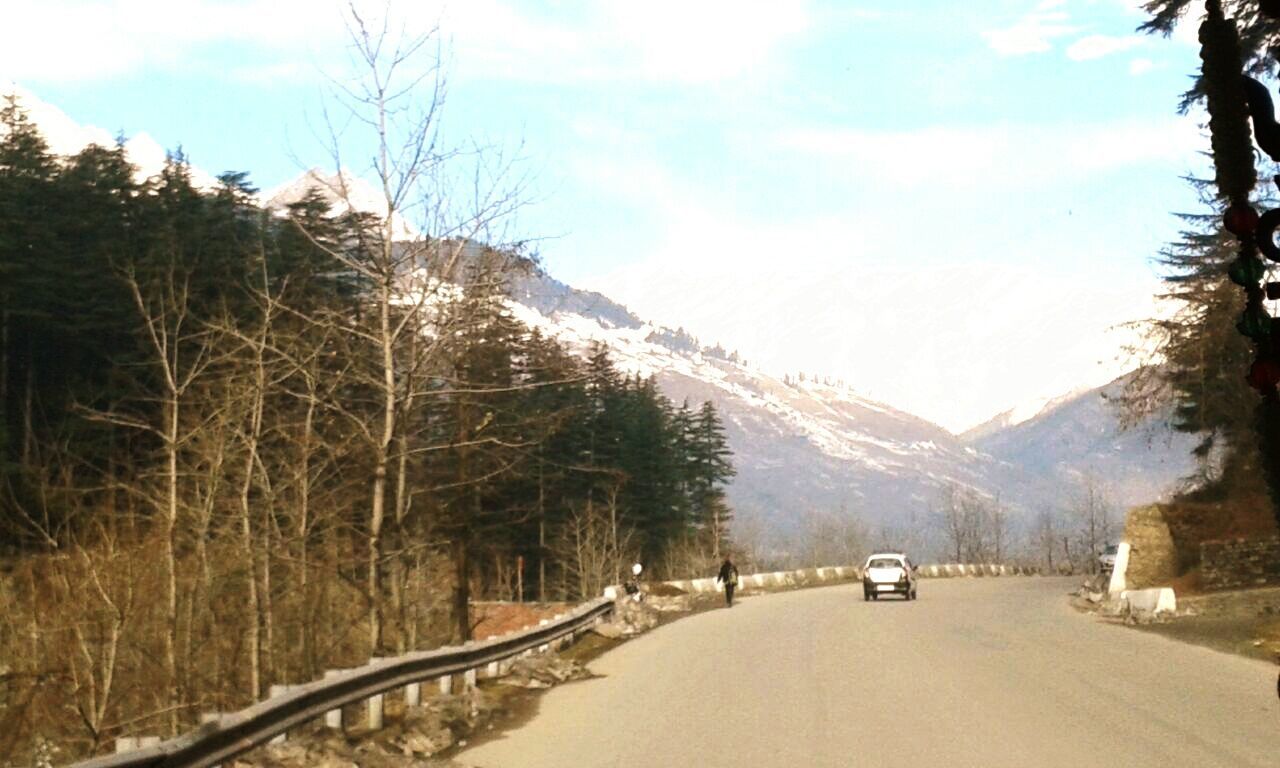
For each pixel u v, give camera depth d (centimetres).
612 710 1792
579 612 2988
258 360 2364
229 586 2680
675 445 10725
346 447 2370
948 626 3459
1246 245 607
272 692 1222
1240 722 1566
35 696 2084
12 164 5366
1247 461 4303
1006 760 1305
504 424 2439
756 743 1455
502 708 1811
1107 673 2175
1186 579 4256
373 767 1275
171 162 5394
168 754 906
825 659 2498
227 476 2786
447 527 2547
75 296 4475
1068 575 11275
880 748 1395
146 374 3838
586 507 6856
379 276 2122
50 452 2886
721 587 6694
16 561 2359
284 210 2791
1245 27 2683
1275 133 610
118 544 2319
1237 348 4106
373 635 2091
